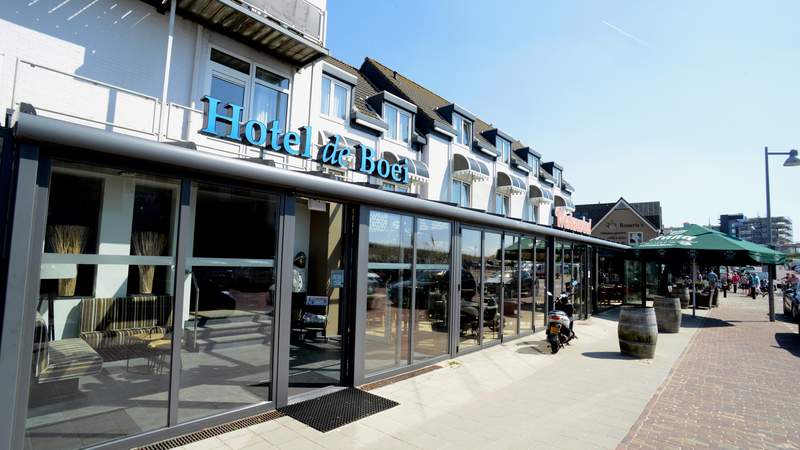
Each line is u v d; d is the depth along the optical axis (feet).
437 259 27.35
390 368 23.77
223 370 16.92
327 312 33.58
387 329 23.65
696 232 59.21
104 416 14.01
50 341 13.15
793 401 21.25
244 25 30.07
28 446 12.59
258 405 17.49
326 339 32.12
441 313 27.68
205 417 15.93
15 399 11.94
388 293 23.73
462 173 59.88
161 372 15.11
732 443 16.25
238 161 16.33
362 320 21.83
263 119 33.99
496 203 73.92
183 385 15.90
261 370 17.92
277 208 18.61
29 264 12.36
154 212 15.25
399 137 52.37
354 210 22.33
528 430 16.96
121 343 14.49
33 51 23.25
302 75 36.63
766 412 19.62
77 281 13.70
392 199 22.95
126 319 14.64
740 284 125.49
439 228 27.55
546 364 27.48
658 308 43.45
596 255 55.06
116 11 26.22
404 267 24.79
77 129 12.64
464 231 29.86
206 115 22.11
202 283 16.58
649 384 23.72
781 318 56.03
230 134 22.67
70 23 24.50
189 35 29.60
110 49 25.93
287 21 32.04
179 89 28.89
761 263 56.34
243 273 17.63
